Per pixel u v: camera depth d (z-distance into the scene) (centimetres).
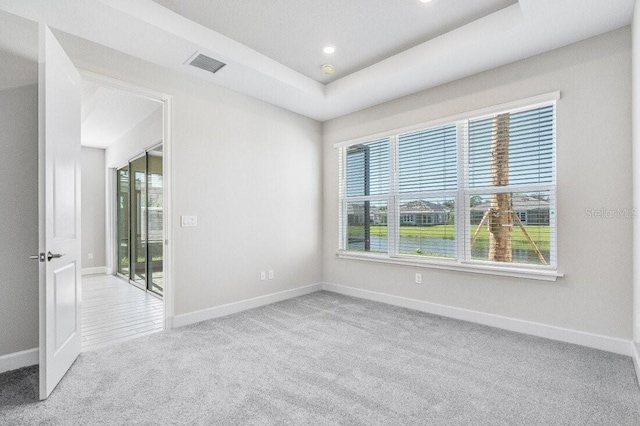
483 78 314
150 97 301
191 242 323
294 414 173
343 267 443
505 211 307
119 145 573
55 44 202
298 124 437
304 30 276
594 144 256
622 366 224
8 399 187
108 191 629
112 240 625
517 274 292
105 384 203
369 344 267
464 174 332
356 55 320
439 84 343
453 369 223
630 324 241
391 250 391
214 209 342
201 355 246
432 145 357
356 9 248
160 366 228
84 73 254
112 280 566
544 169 284
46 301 187
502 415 172
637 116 212
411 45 302
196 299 326
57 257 198
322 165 471
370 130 411
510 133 304
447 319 331
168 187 307
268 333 293
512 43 264
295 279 430
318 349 257
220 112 348
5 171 221
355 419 169
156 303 412
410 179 376
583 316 261
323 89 385
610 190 249
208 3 239
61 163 212
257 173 385
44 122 187
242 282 368
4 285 221
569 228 268
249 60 304
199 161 330
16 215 226
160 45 265
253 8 245
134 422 166
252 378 211
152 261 467
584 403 182
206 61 293
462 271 329
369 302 397
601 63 253
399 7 246
